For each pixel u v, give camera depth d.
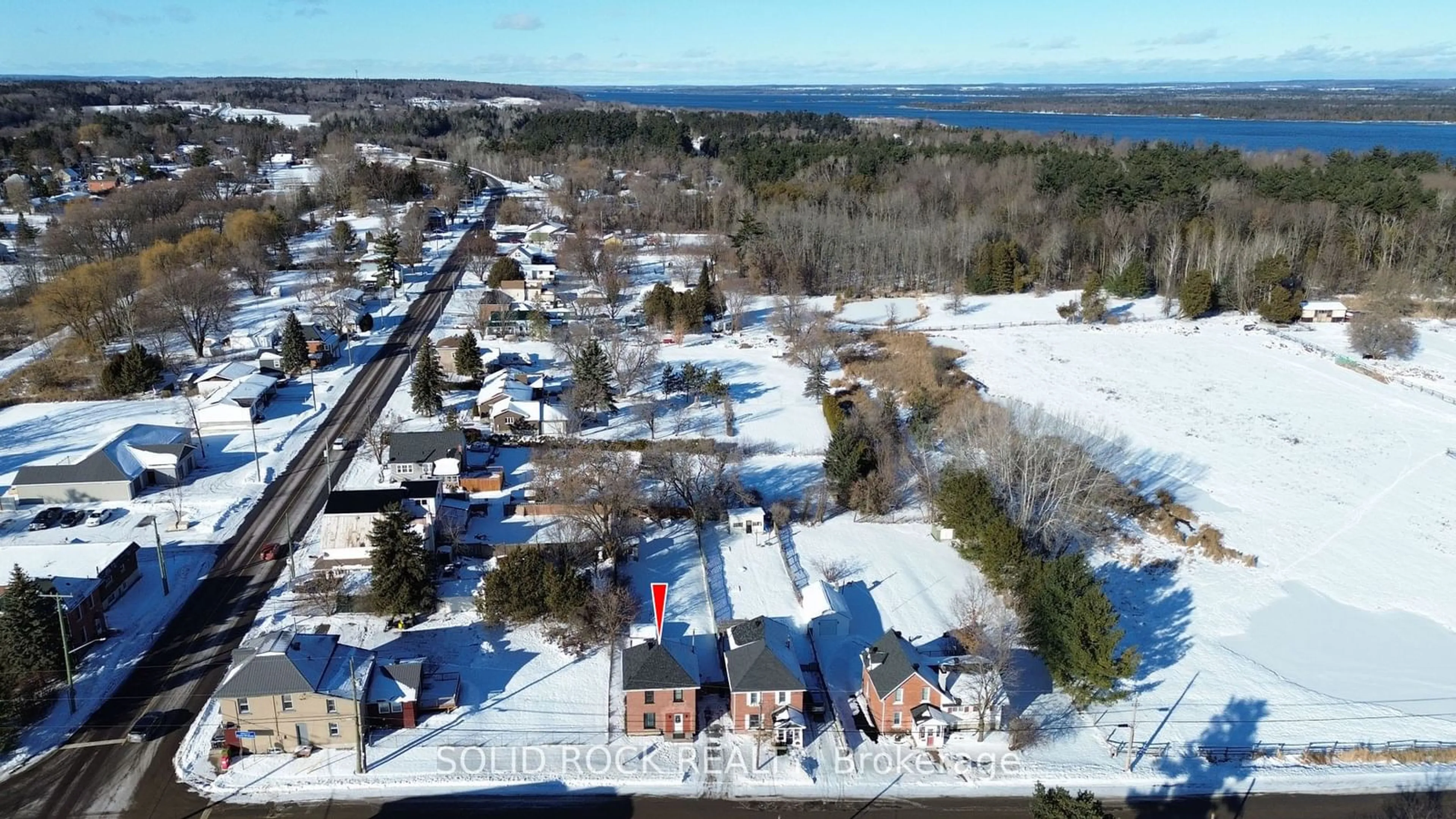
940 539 71.75
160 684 52.91
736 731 51.00
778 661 51.50
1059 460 70.12
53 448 83.81
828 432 92.69
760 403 100.94
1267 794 47.88
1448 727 53.28
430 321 127.94
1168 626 63.31
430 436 79.69
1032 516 69.31
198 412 89.62
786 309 128.75
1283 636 62.28
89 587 56.47
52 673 51.94
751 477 81.75
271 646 49.62
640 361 104.19
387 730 50.09
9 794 44.81
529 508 72.75
